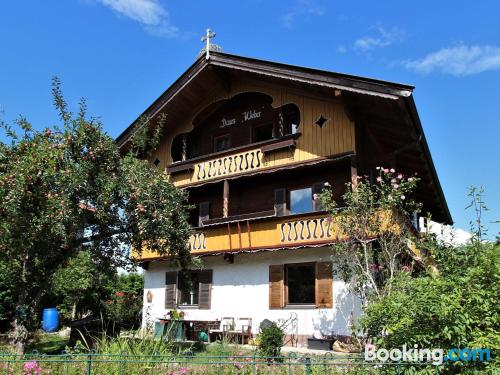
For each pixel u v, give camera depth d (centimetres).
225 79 1947
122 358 746
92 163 1067
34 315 1132
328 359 662
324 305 1566
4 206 930
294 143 1734
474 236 896
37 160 962
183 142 2088
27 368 690
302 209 1783
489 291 572
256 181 1923
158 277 2055
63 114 1084
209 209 2066
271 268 1717
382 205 1270
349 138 1619
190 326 1798
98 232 1145
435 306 568
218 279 1844
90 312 2283
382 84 1430
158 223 1127
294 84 1748
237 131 2045
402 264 1352
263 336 1265
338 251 1315
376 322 643
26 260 1073
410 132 1532
